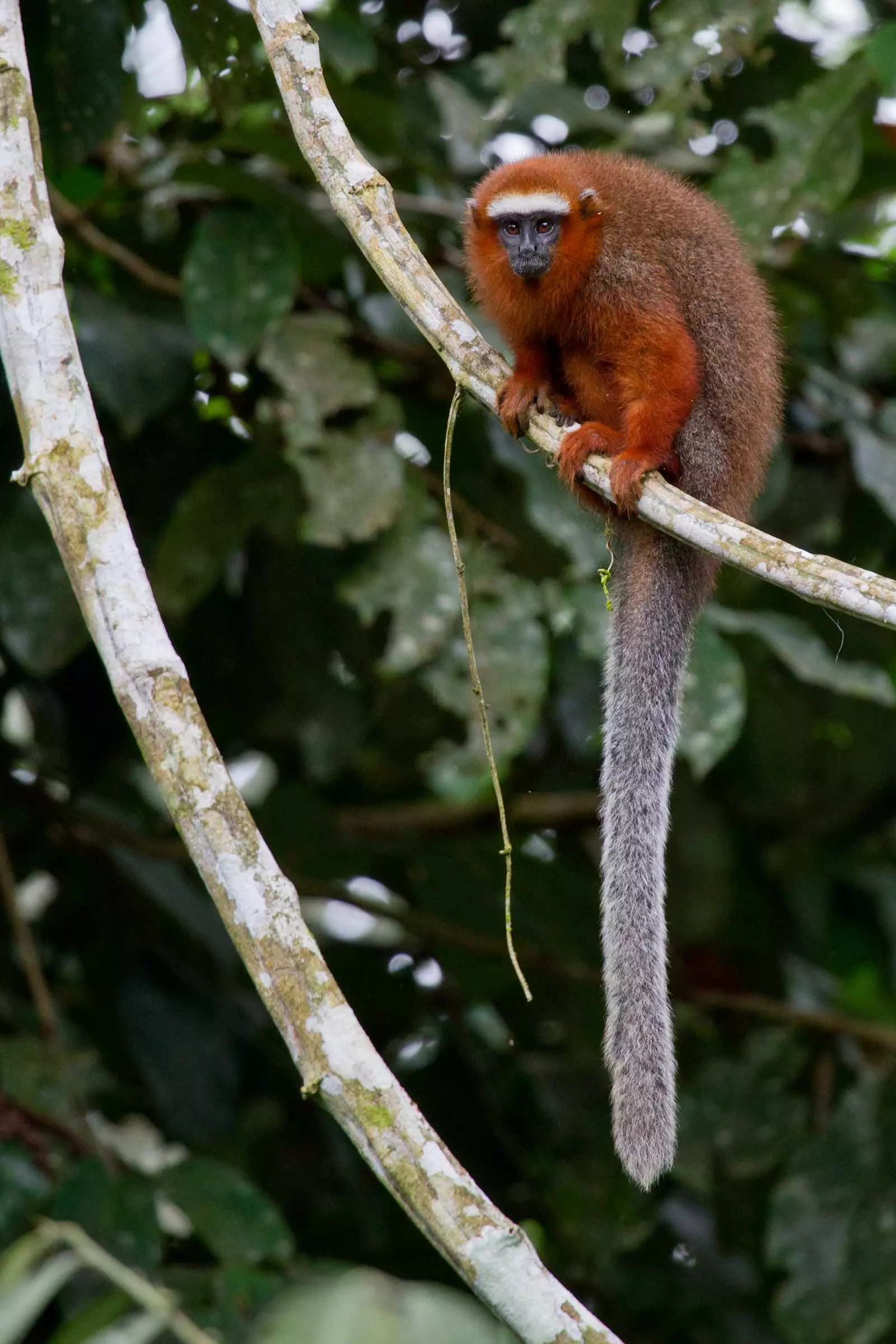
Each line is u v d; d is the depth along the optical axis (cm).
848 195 1134
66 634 1015
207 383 1129
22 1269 504
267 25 755
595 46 1195
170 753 581
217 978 1198
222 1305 851
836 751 1230
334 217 1089
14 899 1076
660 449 862
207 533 1043
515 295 930
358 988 1220
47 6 962
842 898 1328
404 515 1030
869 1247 1070
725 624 1020
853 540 1218
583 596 993
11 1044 984
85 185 1138
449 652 1011
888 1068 1153
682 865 1196
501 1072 1229
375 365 1165
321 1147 1174
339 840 1162
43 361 641
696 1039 1227
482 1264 493
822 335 1200
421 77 1175
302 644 1155
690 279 911
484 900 1187
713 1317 1134
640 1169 721
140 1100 1161
